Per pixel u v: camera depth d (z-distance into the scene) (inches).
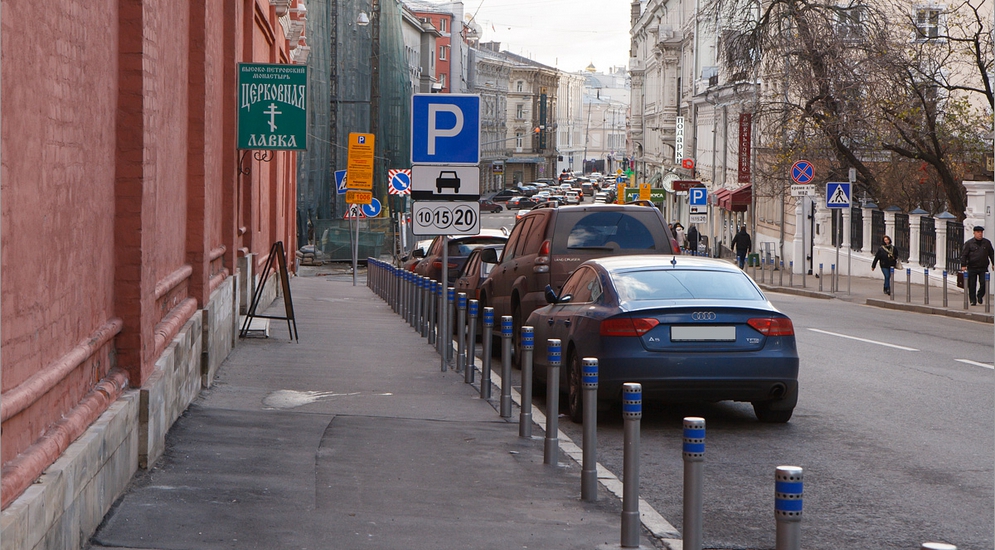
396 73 2166.6
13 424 179.2
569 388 410.9
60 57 207.2
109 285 262.2
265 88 601.0
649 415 423.8
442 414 411.8
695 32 2822.3
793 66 1229.7
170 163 369.4
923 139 1305.4
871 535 255.6
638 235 559.2
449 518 261.7
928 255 1309.1
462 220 528.7
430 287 695.7
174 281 361.7
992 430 387.9
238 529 240.7
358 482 294.8
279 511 258.7
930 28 1333.7
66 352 216.7
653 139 3742.6
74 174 221.6
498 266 643.5
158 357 315.9
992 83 1380.4
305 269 1750.7
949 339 709.3
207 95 441.4
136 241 268.7
